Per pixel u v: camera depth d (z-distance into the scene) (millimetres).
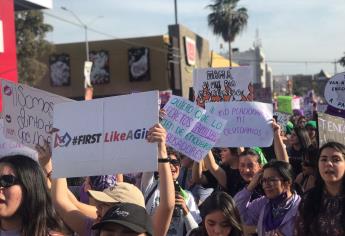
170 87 39562
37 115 4453
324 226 3893
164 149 3260
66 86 42031
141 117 3301
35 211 2908
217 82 6422
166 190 3229
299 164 7336
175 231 4461
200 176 5680
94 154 3436
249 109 5840
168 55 38625
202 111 4797
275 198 4449
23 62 33750
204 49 47375
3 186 2857
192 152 4758
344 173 3939
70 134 3539
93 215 3688
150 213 4484
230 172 5758
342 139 5098
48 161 4098
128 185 3207
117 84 40875
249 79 6312
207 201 3607
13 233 2912
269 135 5758
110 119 3408
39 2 16047
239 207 4699
